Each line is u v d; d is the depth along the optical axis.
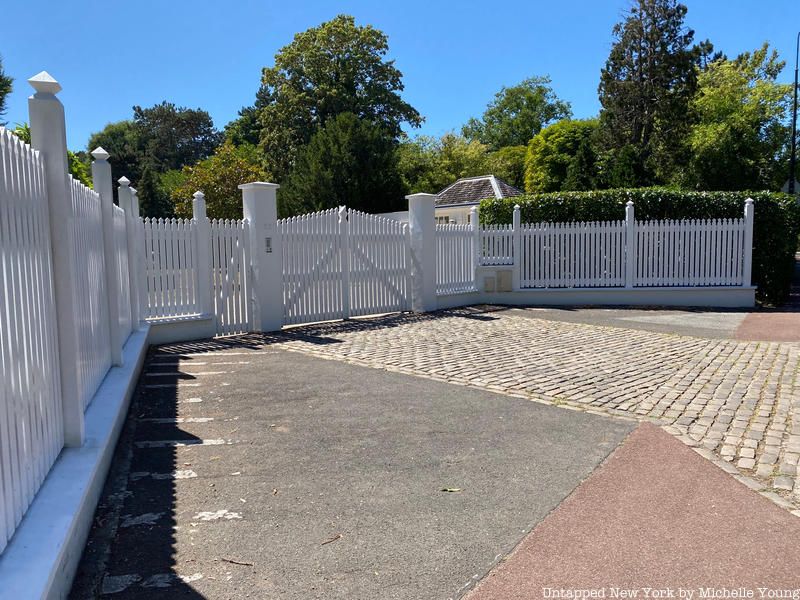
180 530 3.70
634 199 16.58
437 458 4.92
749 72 46.66
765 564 3.29
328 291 12.68
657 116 35.44
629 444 5.21
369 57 40.66
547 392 6.98
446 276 15.33
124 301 7.92
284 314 11.88
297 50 40.03
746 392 6.95
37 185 3.59
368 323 12.61
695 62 36.28
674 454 4.96
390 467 4.73
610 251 15.98
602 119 37.53
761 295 16.38
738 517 3.84
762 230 16.14
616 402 6.54
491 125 75.44
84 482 3.52
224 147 38.19
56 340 3.88
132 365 6.69
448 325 12.40
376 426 5.76
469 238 16.03
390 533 3.67
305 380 7.60
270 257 11.30
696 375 7.82
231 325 10.96
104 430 4.44
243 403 6.55
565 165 47.81
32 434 3.27
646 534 3.63
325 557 3.40
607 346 9.97
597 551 3.44
